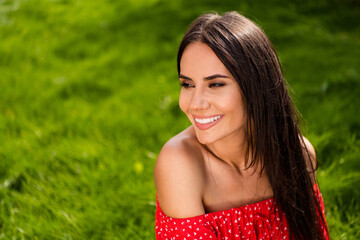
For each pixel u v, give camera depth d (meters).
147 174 3.42
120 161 3.58
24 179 3.39
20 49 5.96
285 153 1.94
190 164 1.84
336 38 5.97
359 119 3.98
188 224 1.82
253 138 1.93
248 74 1.68
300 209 2.04
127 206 3.04
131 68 5.39
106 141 3.92
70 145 3.78
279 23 6.34
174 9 6.93
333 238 2.65
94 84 5.03
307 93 4.52
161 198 1.88
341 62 5.15
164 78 5.07
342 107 4.23
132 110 4.48
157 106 4.52
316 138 3.63
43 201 3.05
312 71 4.97
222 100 1.69
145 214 3.00
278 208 1.99
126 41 6.14
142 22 6.63
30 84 5.07
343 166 3.33
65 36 6.35
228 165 1.95
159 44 5.98
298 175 2.00
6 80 5.17
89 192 3.25
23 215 2.93
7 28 6.62
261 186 2.01
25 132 4.06
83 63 5.60
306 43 5.74
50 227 2.81
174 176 1.82
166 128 4.12
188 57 1.71
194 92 1.73
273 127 1.81
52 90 4.95
